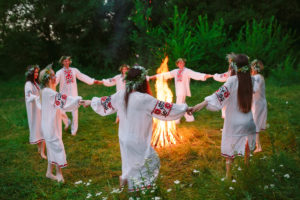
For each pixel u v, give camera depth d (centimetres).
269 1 1457
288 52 1468
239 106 337
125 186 346
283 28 1545
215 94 338
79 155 483
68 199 338
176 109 319
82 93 1121
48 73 375
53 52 1681
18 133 630
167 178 378
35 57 1638
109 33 1672
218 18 1402
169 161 439
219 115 705
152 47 1307
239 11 1431
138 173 315
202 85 1139
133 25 1608
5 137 604
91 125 674
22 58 1636
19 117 760
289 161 368
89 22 1578
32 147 529
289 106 727
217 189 323
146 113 315
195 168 400
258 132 443
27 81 475
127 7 1581
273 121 598
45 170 426
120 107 325
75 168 433
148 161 313
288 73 1135
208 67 1255
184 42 1187
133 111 312
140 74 313
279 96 856
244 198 288
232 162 349
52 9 1496
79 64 1603
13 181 390
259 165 317
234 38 1501
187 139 523
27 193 360
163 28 1523
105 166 434
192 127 606
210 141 511
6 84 1475
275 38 1343
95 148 516
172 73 664
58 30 1623
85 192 355
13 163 456
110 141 554
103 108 343
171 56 1228
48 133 373
